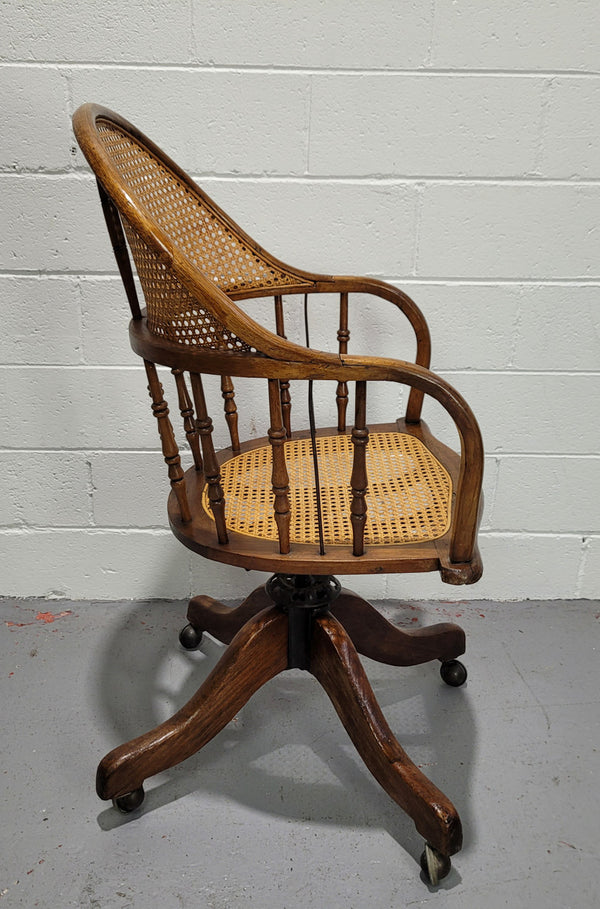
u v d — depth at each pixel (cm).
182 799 119
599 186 140
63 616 162
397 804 115
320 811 118
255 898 104
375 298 147
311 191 141
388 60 133
